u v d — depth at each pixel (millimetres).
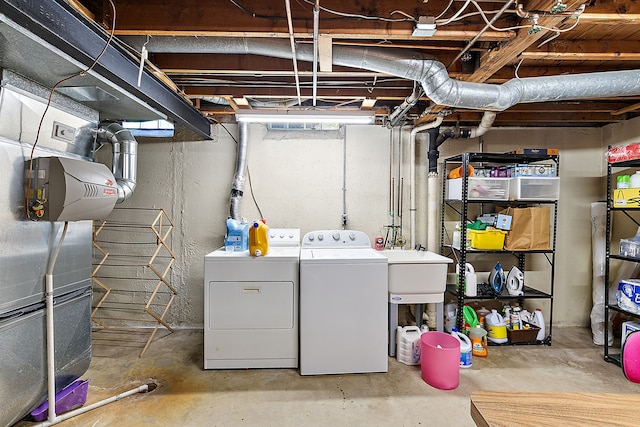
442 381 2287
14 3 1146
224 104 2885
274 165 3352
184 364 2617
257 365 2559
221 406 2096
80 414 1993
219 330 2533
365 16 1592
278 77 2441
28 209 1715
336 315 2494
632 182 2652
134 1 1602
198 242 3342
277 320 2557
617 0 1490
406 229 3406
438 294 2754
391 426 1918
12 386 1677
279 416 2006
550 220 3285
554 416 856
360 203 3379
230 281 2531
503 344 3000
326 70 1970
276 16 1615
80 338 2180
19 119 1708
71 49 1463
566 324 3447
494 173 3082
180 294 3344
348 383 2373
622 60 2131
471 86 2000
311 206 3365
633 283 2596
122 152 2443
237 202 3184
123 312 3352
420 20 1548
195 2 1614
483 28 1571
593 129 3420
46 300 1852
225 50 1820
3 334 1624
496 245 2979
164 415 2002
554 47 1897
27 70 1666
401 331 2730
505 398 923
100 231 3309
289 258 2549
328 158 3359
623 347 2488
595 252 3221
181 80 2400
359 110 2682
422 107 2957
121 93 1993
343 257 2549
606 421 840
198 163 3330
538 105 2883
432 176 3254
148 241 3326
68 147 2078
